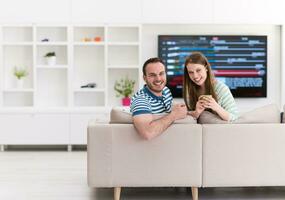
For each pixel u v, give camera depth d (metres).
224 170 3.93
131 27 7.44
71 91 7.14
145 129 3.78
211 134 3.90
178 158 3.91
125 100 7.27
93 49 7.49
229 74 7.47
